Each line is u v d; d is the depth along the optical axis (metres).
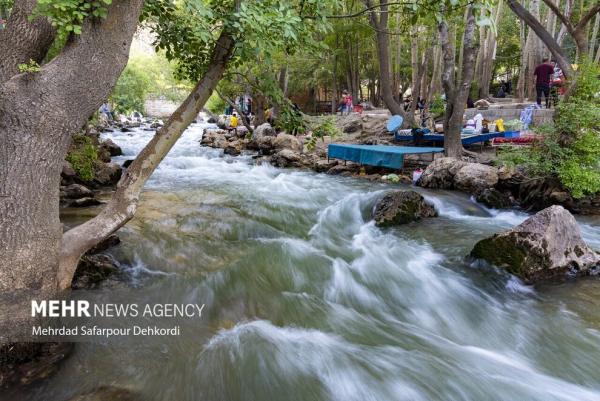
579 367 3.51
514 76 30.11
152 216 6.79
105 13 2.93
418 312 4.45
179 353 3.38
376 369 3.35
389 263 5.50
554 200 8.16
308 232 6.82
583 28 9.12
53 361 3.12
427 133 13.58
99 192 8.85
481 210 8.35
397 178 10.86
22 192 2.91
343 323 4.06
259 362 3.32
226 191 9.60
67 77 3.02
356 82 25.14
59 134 3.04
